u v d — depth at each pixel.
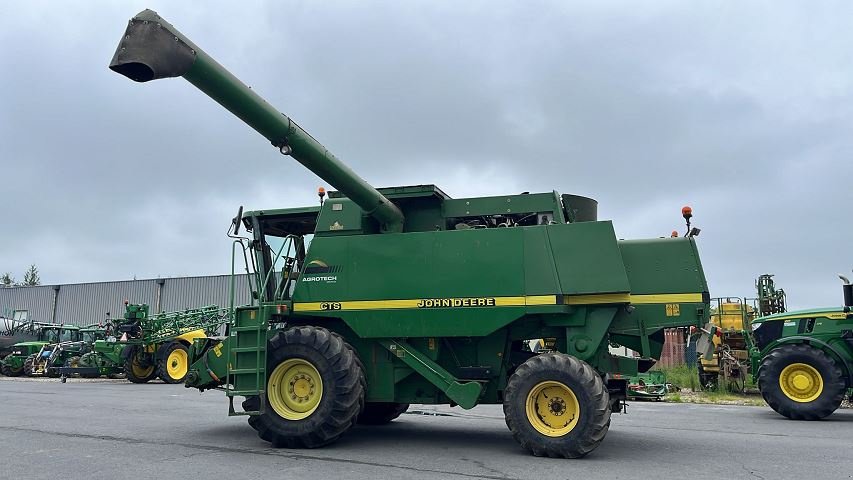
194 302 39.44
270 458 7.23
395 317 8.18
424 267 8.18
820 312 12.51
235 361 8.35
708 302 7.95
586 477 6.21
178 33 6.39
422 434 9.23
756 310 18.58
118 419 10.94
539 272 7.80
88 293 43.88
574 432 7.09
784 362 11.87
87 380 24.44
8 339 29.23
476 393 7.91
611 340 8.38
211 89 6.71
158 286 40.88
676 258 8.16
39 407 13.05
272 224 9.67
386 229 8.89
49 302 44.94
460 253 8.09
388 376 8.42
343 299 8.40
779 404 11.77
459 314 7.96
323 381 7.90
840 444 8.47
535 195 8.62
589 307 7.80
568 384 7.18
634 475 6.31
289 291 8.81
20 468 6.63
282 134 7.30
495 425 10.36
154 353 22.62
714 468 6.71
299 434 7.82
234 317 8.69
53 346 27.19
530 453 7.47
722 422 11.13
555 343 8.55
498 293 7.87
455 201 8.88
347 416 7.87
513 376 7.46
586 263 7.70
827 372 11.52
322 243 8.63
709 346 17.94
